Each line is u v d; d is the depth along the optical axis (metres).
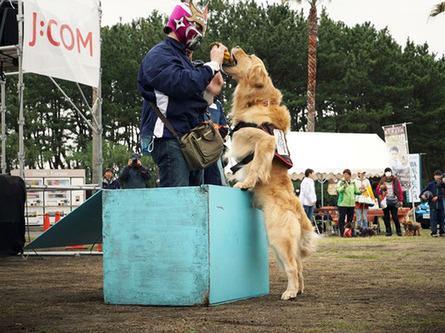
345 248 9.16
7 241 7.18
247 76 4.24
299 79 32.91
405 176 15.12
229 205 3.55
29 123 30.44
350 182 13.38
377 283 4.48
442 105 34.19
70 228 4.59
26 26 7.35
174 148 3.62
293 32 31.92
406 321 2.78
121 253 3.51
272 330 2.55
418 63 35.25
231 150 4.19
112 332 2.54
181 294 3.34
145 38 32.75
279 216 3.75
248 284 3.81
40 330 2.61
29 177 18.39
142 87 3.65
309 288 4.24
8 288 4.42
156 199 3.41
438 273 5.17
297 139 16.33
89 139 32.53
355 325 2.67
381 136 35.00
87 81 8.45
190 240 3.32
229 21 34.09
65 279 5.07
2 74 8.91
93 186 8.98
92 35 8.59
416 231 13.89
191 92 3.53
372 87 33.41
